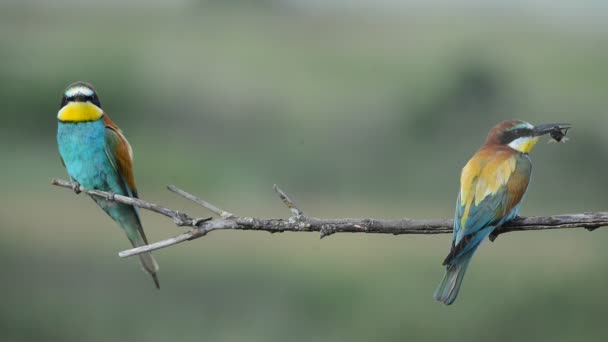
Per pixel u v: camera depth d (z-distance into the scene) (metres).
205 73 23.91
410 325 13.75
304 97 21.94
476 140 20.19
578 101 20.59
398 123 20.39
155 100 22.53
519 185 7.48
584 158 18.61
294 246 15.51
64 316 13.51
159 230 16.67
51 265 14.70
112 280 14.40
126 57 25.08
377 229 6.33
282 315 13.84
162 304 13.84
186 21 31.00
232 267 14.80
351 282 14.08
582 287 13.76
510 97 21.06
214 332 13.60
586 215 6.64
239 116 21.83
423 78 21.81
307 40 28.03
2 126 22.03
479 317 13.62
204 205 5.97
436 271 14.60
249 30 29.23
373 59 24.72
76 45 25.86
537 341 13.34
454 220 7.30
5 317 13.27
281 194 6.15
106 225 16.34
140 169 19.91
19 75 23.20
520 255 15.13
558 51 24.97
